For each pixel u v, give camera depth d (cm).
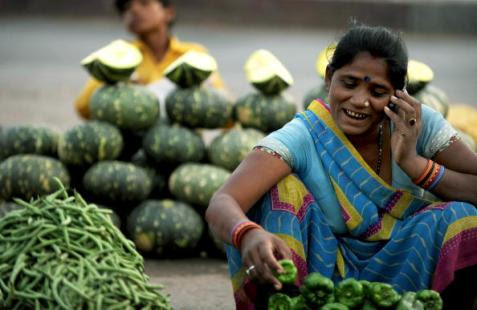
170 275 941
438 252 620
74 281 570
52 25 3744
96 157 1027
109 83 1065
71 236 595
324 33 3859
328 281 582
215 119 1071
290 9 4006
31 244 588
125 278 583
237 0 3991
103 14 4031
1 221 612
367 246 649
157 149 1046
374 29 627
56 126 1841
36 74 2591
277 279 562
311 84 2541
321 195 650
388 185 650
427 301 586
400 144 629
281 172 633
